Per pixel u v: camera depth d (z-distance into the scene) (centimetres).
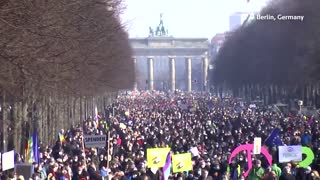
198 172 9388
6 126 11719
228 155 10544
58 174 9094
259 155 10494
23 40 8181
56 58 9744
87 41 10412
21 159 10738
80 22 9794
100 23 11325
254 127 16112
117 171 9062
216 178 9612
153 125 18000
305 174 8825
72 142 13488
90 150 11600
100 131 15362
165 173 9188
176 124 18100
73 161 10425
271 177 8075
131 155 11056
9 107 11919
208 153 11506
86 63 11619
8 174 8200
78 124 19300
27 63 8819
